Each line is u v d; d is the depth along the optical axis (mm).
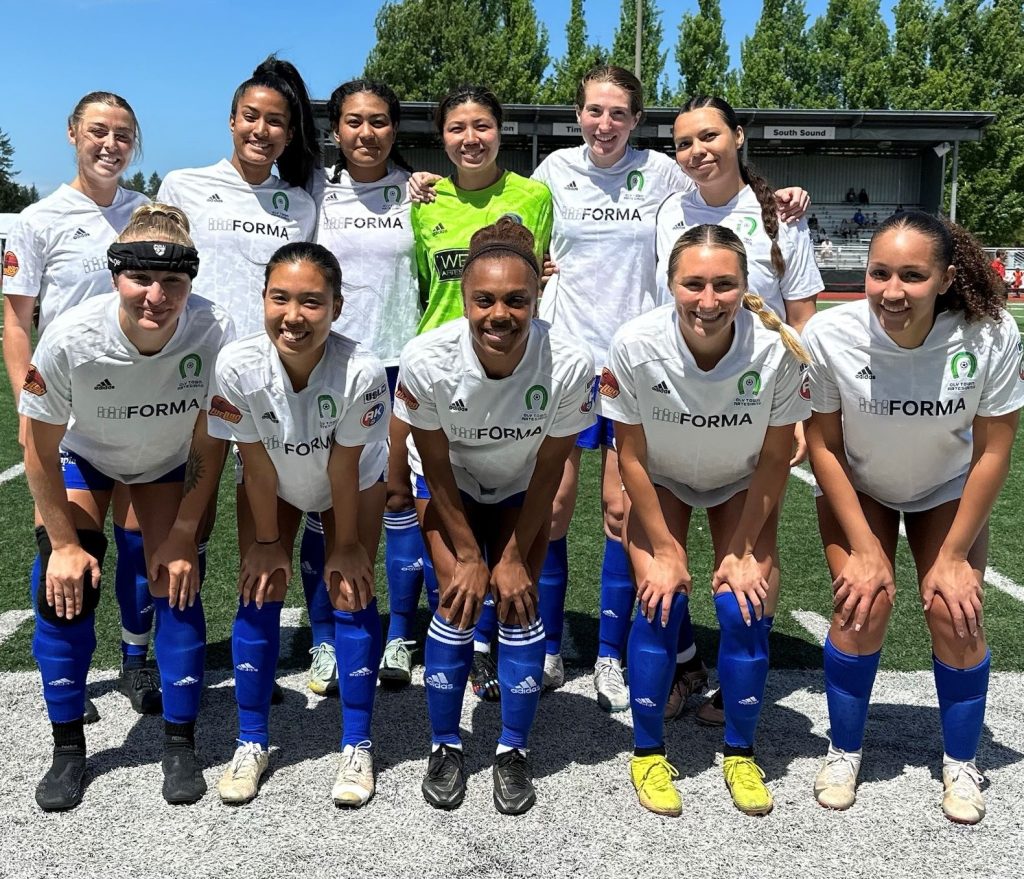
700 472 2951
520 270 2506
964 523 2697
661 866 2432
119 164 3361
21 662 3658
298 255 2592
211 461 2824
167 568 2799
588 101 3721
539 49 38625
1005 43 38031
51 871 2381
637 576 2867
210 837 2547
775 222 3355
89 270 3354
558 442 2816
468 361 2674
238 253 3607
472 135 3617
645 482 2859
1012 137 38219
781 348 2701
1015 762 2988
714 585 2865
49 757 2963
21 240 3297
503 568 2805
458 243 3746
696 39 39625
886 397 2693
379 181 3881
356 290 3850
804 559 5047
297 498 2938
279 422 2727
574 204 3875
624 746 3131
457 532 2801
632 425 2848
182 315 2842
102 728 3189
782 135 29922
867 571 2723
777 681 3633
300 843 2521
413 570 3672
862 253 31422
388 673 3551
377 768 2963
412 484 3648
